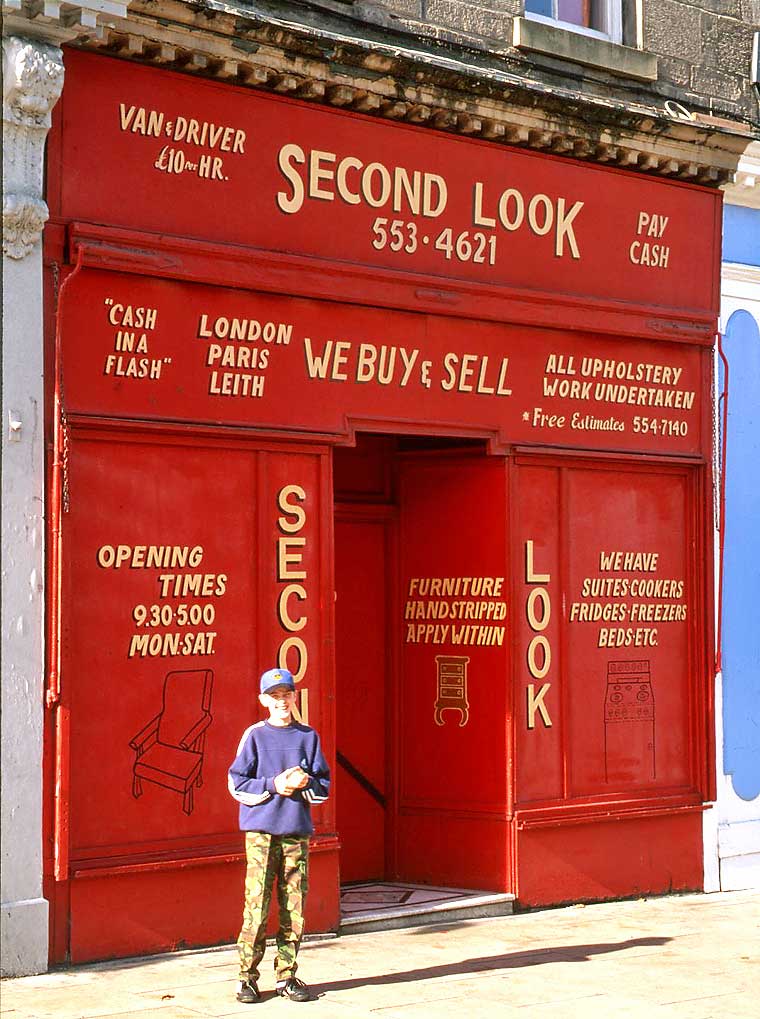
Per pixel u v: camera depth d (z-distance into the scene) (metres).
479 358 10.01
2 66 7.87
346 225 9.32
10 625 7.86
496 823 10.13
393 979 8.12
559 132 10.23
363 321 9.41
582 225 10.53
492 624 10.24
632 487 10.94
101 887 8.16
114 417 8.33
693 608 11.25
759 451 11.75
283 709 7.75
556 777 10.35
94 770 8.21
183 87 8.59
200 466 8.73
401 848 10.55
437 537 10.53
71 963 8.05
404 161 9.58
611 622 10.74
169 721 8.52
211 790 8.67
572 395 10.55
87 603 8.24
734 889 11.30
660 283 11.04
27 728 7.89
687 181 11.17
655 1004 7.72
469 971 8.34
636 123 10.54
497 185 10.05
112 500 8.37
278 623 9.01
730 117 11.41
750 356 11.69
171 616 8.56
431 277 9.67
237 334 8.84
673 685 11.11
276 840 7.65
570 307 10.42
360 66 9.19
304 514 9.16
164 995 7.52
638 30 11.07
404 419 9.63
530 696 10.23
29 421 7.96
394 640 10.67
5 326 7.88
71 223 8.12
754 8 11.85
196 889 8.53
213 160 8.73
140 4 8.20
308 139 9.12
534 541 10.33
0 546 7.84
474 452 10.28
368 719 10.60
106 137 8.32
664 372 11.09
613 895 10.58
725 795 11.34
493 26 10.23
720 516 11.38
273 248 8.98
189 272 8.57
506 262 10.13
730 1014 7.56
